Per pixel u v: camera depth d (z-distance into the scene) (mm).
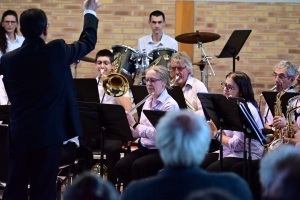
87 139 7281
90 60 9383
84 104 5789
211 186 2613
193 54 10734
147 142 6535
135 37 10742
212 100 5516
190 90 7230
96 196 1966
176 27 10734
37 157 4637
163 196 2594
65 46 4582
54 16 10742
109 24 10734
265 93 6566
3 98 7508
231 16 10695
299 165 2002
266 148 6219
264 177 2090
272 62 10734
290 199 1956
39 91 4523
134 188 2639
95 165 7574
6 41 9148
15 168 4734
